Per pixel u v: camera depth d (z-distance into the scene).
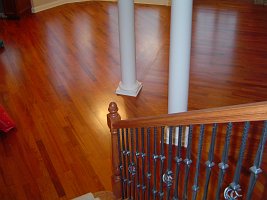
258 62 5.16
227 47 5.69
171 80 3.16
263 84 4.57
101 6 7.95
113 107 2.35
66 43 6.11
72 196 3.05
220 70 4.96
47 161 3.45
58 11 7.70
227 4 7.70
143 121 1.81
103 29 6.68
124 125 2.12
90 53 5.73
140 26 6.72
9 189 3.14
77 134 3.81
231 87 4.53
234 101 4.23
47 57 5.60
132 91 4.48
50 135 3.80
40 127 3.93
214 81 4.68
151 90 4.60
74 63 5.40
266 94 4.36
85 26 6.85
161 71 5.05
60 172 3.32
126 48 4.19
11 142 3.71
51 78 4.96
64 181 3.22
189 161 1.58
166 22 6.91
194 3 7.80
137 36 6.25
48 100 4.44
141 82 4.79
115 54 5.68
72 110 4.23
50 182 3.21
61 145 3.65
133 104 4.32
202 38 6.04
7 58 5.59
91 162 3.43
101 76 5.01
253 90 4.45
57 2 7.95
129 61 4.31
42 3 7.67
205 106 4.14
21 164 3.42
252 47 5.66
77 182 3.21
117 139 2.52
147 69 5.11
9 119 3.87
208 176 1.46
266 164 3.08
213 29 6.42
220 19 6.89
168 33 6.37
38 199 3.04
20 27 6.86
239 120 1.14
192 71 4.95
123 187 2.77
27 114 4.16
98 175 3.28
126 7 3.87
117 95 4.53
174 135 3.41
